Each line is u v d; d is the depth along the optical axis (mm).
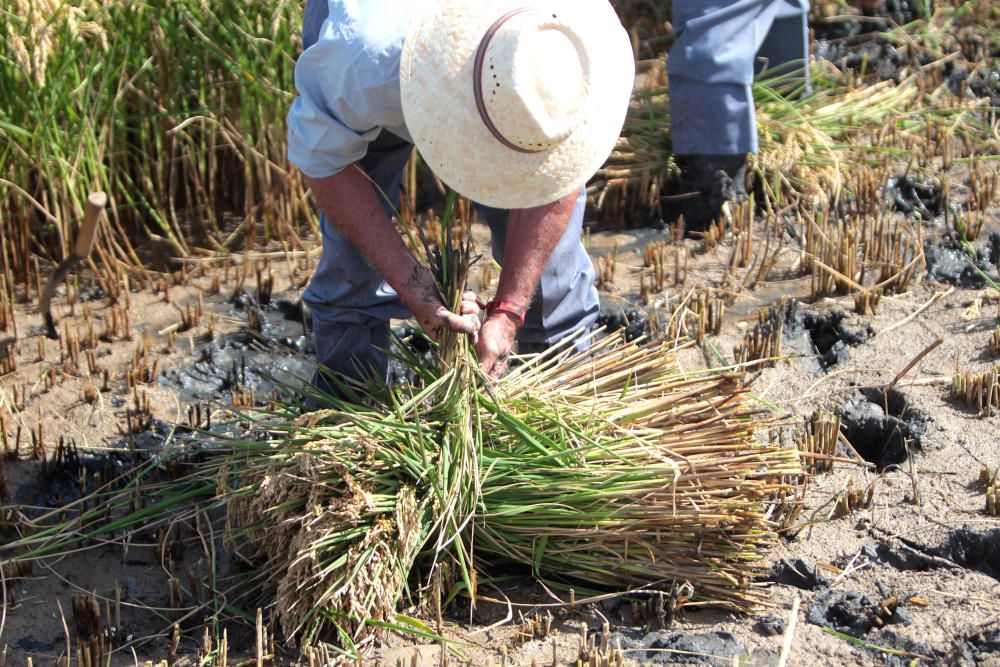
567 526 3307
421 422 3381
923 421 3732
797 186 4668
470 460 3293
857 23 5637
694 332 4113
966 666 3141
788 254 4461
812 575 3340
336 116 3178
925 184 4703
